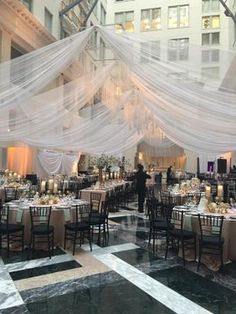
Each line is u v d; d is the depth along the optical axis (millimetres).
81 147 11977
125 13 28266
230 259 6004
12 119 6793
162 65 4637
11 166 14305
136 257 6172
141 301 4270
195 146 8109
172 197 9273
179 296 4441
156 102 5945
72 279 4988
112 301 4258
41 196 7605
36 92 5199
